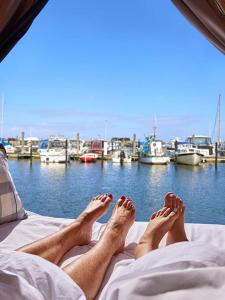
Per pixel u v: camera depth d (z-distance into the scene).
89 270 1.01
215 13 1.74
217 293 0.66
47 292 0.75
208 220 4.83
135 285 0.71
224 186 8.08
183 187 8.10
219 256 0.85
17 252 0.89
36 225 1.66
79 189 7.92
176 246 0.91
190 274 0.71
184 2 1.82
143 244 1.27
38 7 2.12
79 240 1.34
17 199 1.79
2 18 1.93
